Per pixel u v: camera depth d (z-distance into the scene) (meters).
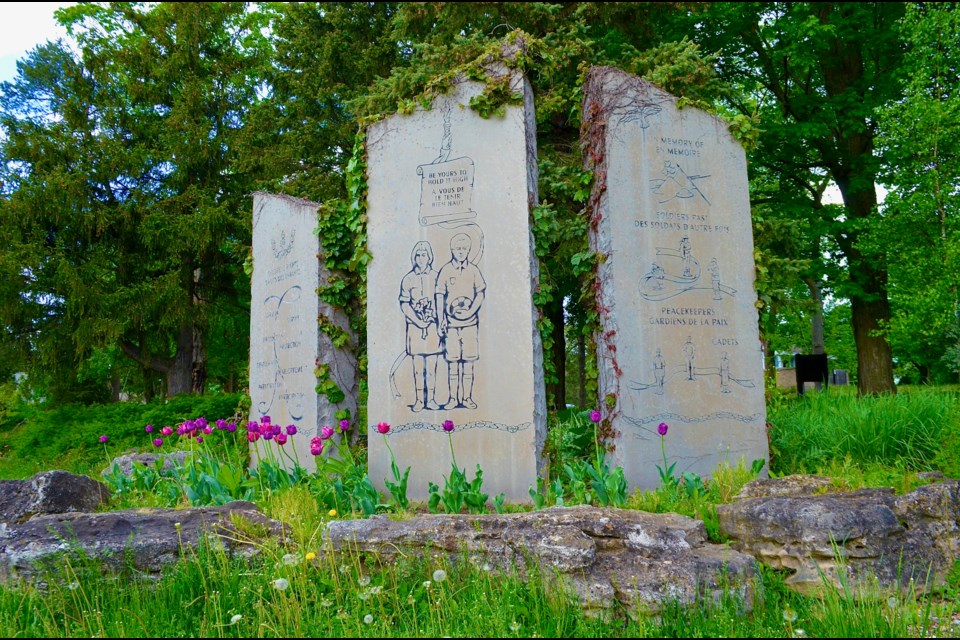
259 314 9.75
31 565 4.29
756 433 7.06
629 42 16.06
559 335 18.91
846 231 16.53
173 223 18.98
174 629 3.69
